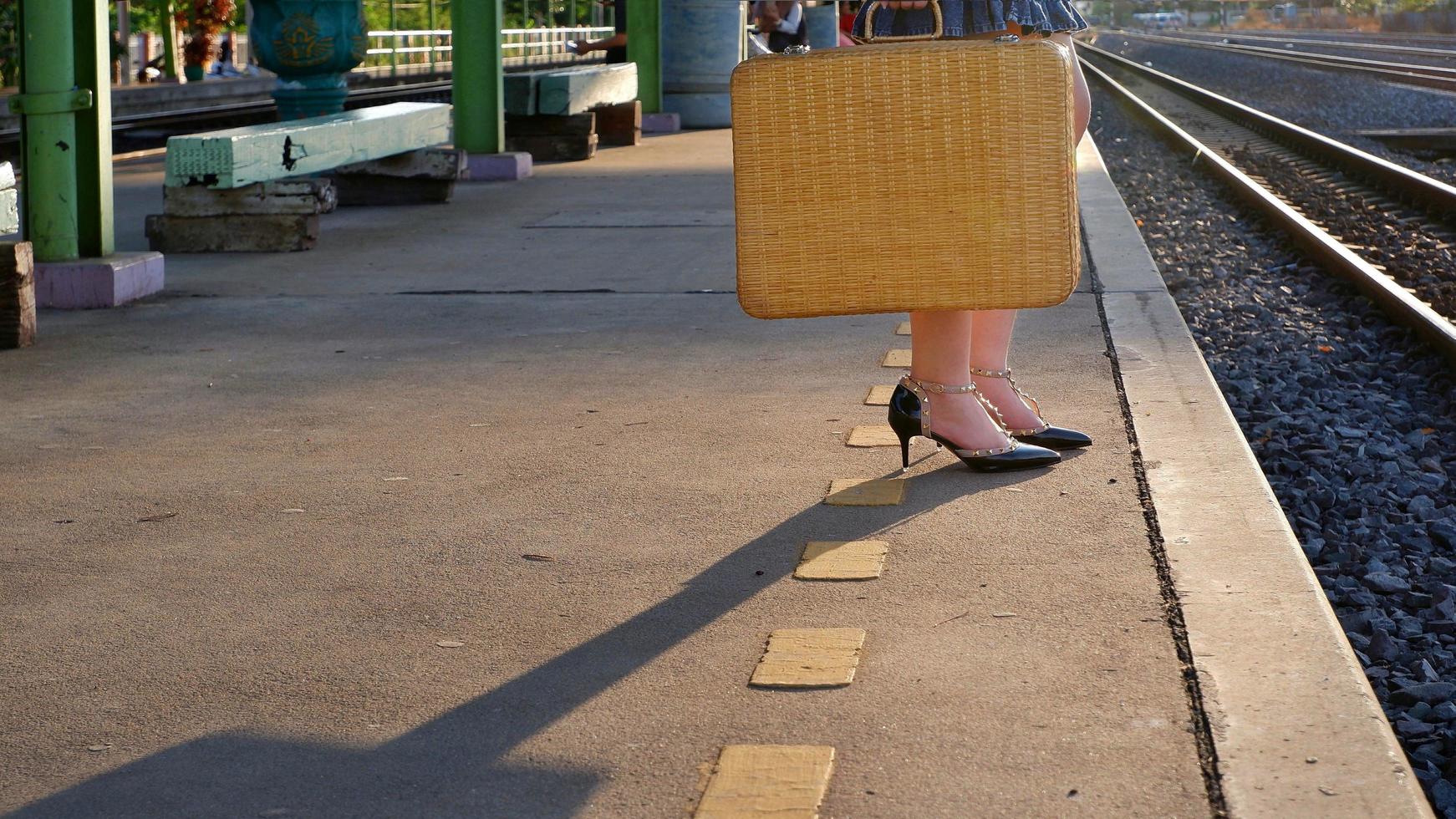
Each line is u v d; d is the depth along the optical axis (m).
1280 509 3.33
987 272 3.08
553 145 14.37
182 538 3.37
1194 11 141.25
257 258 8.22
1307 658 2.52
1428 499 4.10
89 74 6.77
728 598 2.93
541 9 50.88
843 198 3.08
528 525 3.43
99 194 6.82
